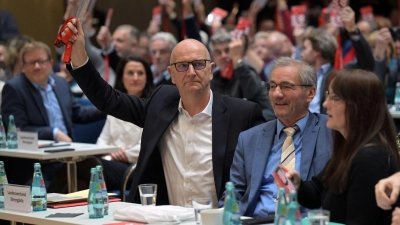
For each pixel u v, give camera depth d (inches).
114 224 158.1
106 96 213.0
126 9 601.9
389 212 143.3
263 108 329.7
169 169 213.2
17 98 315.3
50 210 179.2
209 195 208.4
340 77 150.4
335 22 374.0
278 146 194.5
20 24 508.4
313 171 186.4
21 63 346.9
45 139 315.9
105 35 418.0
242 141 199.0
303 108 193.6
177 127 213.5
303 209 182.5
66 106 330.0
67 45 202.1
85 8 203.3
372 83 148.6
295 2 634.8
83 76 206.7
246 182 195.5
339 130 152.4
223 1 679.1
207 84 208.7
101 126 335.9
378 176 142.9
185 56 205.2
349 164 146.1
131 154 301.7
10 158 298.0
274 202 188.2
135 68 310.8
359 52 326.6
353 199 144.3
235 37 394.0
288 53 447.2
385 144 146.3
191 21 401.4
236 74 335.0
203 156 209.0
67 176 271.7
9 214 176.2
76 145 291.1
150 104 218.4
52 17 520.4
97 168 168.6
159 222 159.0
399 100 327.0
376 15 611.8
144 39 475.5
